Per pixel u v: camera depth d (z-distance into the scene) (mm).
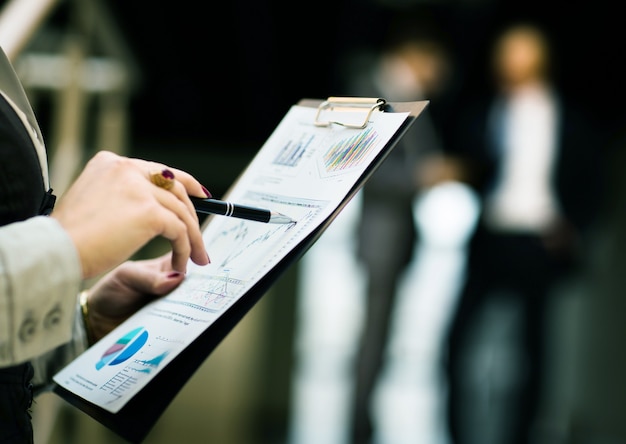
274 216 985
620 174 4277
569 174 3381
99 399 961
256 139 5523
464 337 3488
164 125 5074
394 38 3643
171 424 3641
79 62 1941
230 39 5297
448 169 3441
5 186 821
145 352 996
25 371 896
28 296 759
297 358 3980
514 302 3441
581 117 3408
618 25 5484
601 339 4285
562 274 3432
